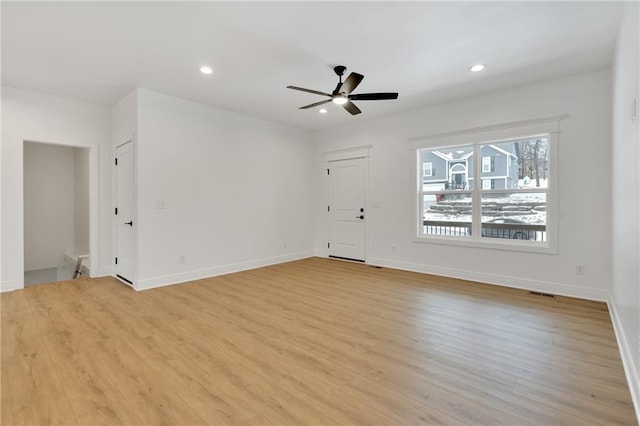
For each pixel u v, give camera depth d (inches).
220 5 94.0
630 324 82.6
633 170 80.9
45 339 103.5
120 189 183.0
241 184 209.2
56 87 159.8
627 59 90.6
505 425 63.9
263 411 68.7
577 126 146.6
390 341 102.8
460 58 130.0
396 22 103.7
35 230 231.9
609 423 64.1
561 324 115.6
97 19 100.7
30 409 68.8
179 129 177.2
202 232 188.4
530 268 160.6
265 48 120.5
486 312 128.7
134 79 150.2
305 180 254.8
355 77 117.6
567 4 94.4
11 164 158.4
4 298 147.2
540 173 160.9
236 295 153.5
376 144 220.7
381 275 193.6
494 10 97.4
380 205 219.6
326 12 98.0
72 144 177.9
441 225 195.3
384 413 67.9
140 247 162.7
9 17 99.0
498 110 167.8
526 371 84.0
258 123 219.1
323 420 65.9
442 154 193.6
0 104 154.9
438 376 82.0
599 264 142.6
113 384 78.4
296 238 247.4
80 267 212.8
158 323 118.0
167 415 67.2
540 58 129.7
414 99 179.8
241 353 95.0
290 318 123.3
